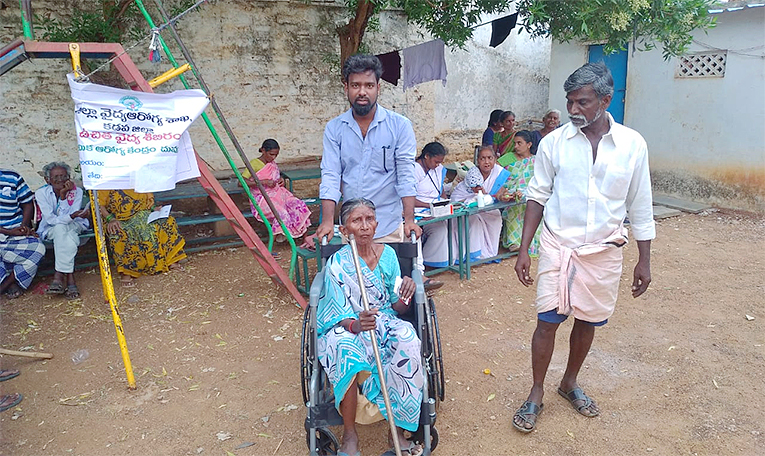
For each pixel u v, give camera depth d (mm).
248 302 5223
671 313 4762
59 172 5488
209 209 7727
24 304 5273
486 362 4035
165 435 3277
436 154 5703
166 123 3752
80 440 3246
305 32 8797
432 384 2996
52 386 3834
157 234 5918
